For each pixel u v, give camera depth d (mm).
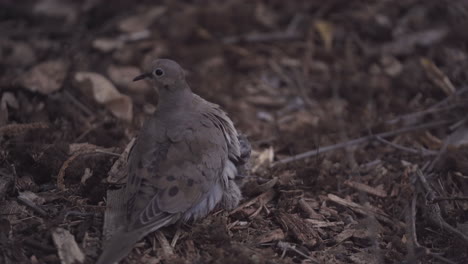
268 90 11445
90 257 7070
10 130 8961
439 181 8867
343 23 12633
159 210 6961
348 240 7973
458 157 9094
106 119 9859
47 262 6996
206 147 7434
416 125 10320
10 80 10438
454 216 8344
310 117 10797
